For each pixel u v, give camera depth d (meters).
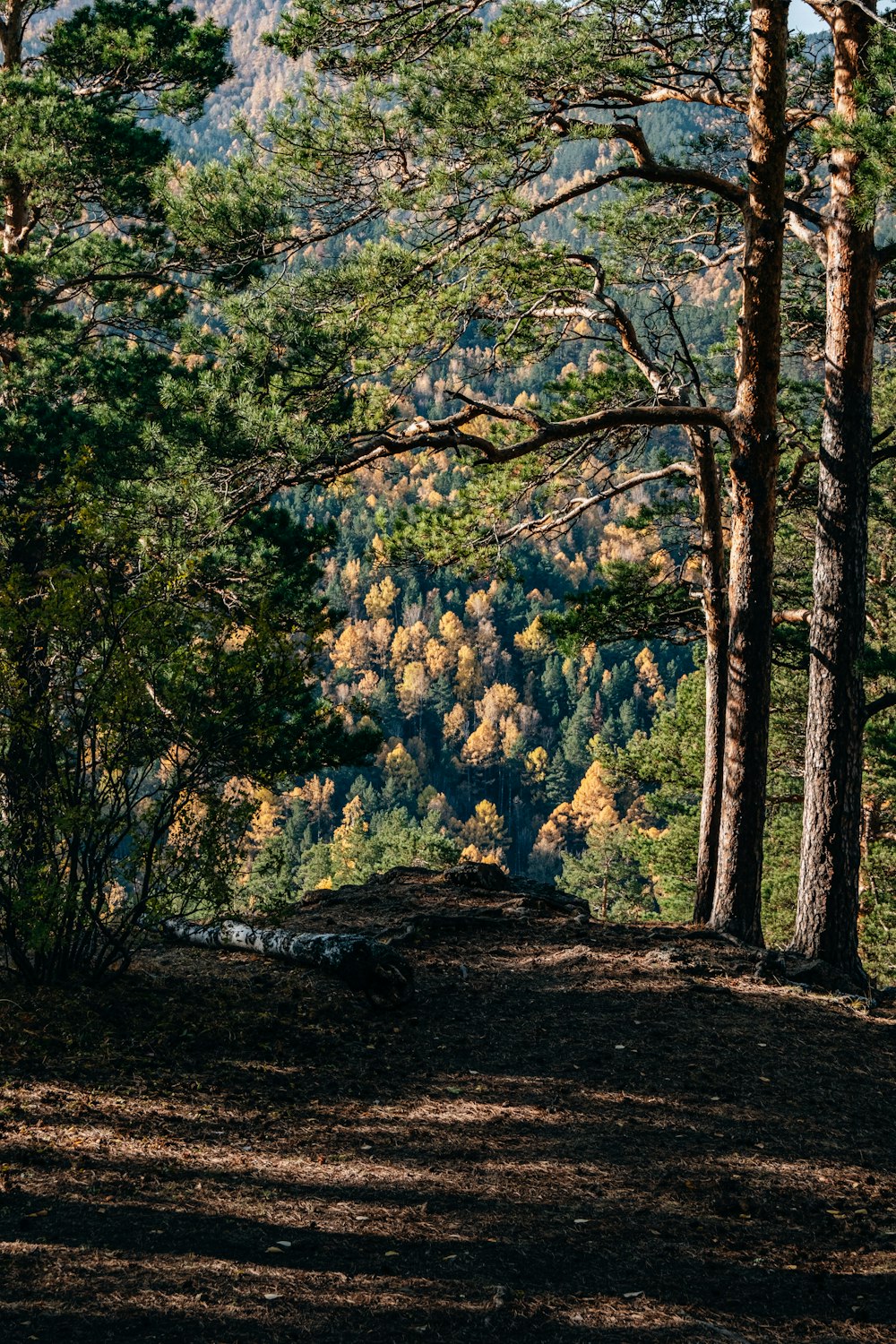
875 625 20.19
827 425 10.52
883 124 8.24
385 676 141.38
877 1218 5.21
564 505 13.90
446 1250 4.55
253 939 8.63
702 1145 5.92
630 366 14.14
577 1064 7.04
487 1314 4.06
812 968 9.66
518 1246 4.63
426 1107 6.17
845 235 10.28
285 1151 5.39
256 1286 4.09
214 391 9.82
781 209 10.49
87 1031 6.50
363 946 7.89
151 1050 6.43
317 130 10.09
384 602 145.88
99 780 7.00
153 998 7.22
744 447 10.80
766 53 10.20
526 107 9.52
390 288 10.23
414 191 10.27
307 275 10.45
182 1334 3.71
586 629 14.05
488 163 9.66
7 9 14.27
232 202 10.45
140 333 15.38
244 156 10.70
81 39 13.95
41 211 14.73
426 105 9.66
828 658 10.41
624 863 51.34
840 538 10.41
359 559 147.75
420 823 108.06
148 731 7.02
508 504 13.09
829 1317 4.28
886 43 8.91
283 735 10.89
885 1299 4.44
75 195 14.34
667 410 10.81
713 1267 4.61
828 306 10.52
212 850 7.05
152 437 10.35
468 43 10.59
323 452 9.79
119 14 14.13
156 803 7.10
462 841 116.44
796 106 12.02
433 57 9.79
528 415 10.67
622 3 9.97
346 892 11.90
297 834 107.44
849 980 9.88
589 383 13.29
